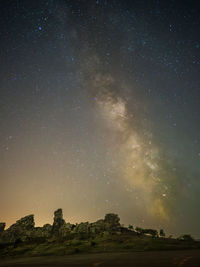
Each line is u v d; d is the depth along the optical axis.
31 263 20.14
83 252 28.55
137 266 13.37
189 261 14.13
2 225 48.66
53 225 46.78
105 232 41.22
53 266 16.42
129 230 45.66
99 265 15.09
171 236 41.06
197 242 31.66
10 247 37.44
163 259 15.89
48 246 35.09
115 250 27.98
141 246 29.28
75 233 42.50
